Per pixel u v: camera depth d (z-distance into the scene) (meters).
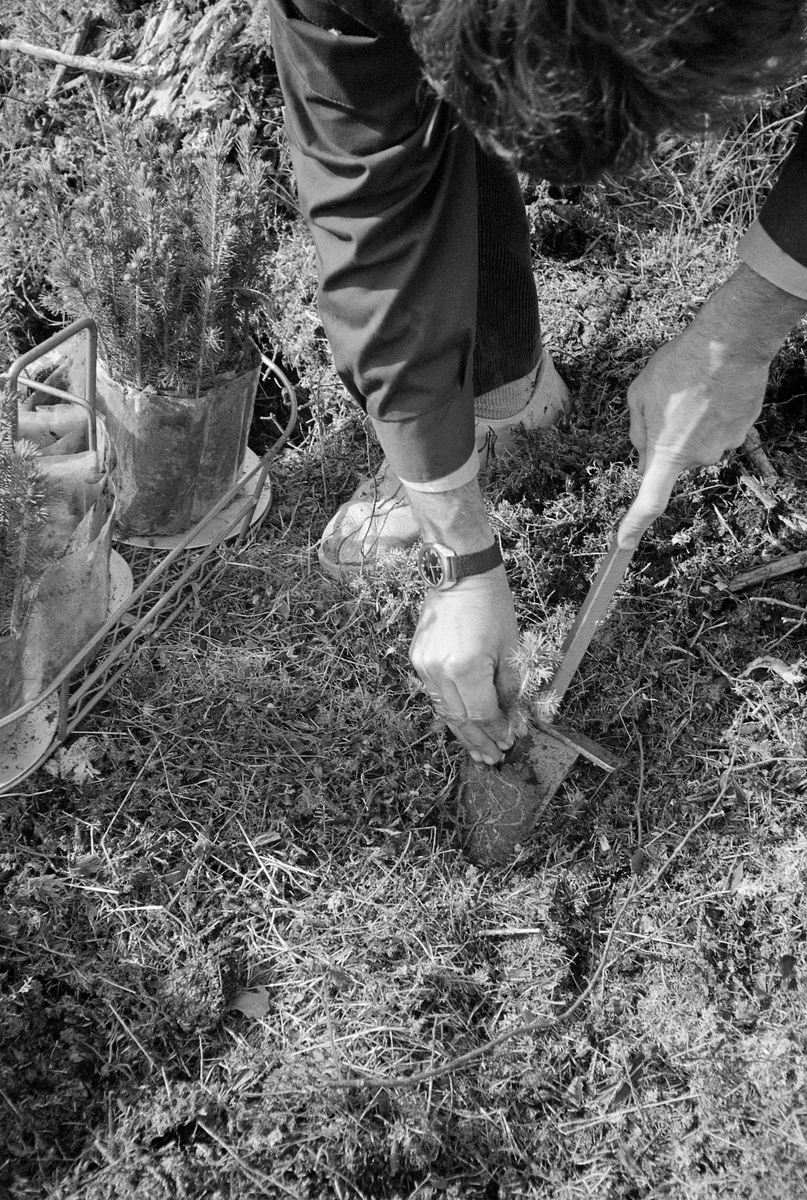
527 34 0.84
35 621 1.78
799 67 0.94
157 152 2.10
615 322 2.25
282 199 2.40
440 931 1.74
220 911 1.74
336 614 2.08
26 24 2.70
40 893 1.71
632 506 1.59
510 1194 1.54
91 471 1.85
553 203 2.35
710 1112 1.58
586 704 1.97
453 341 1.32
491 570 1.53
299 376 2.35
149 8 2.59
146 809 1.82
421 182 1.25
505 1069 1.64
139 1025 1.62
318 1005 1.67
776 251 1.35
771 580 2.03
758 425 2.16
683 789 1.89
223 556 2.15
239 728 1.92
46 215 1.94
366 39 1.13
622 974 1.73
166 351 1.88
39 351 1.62
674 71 0.85
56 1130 1.55
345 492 2.27
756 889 1.77
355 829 1.84
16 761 1.83
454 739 1.93
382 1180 1.54
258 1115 1.56
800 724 1.91
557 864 1.82
